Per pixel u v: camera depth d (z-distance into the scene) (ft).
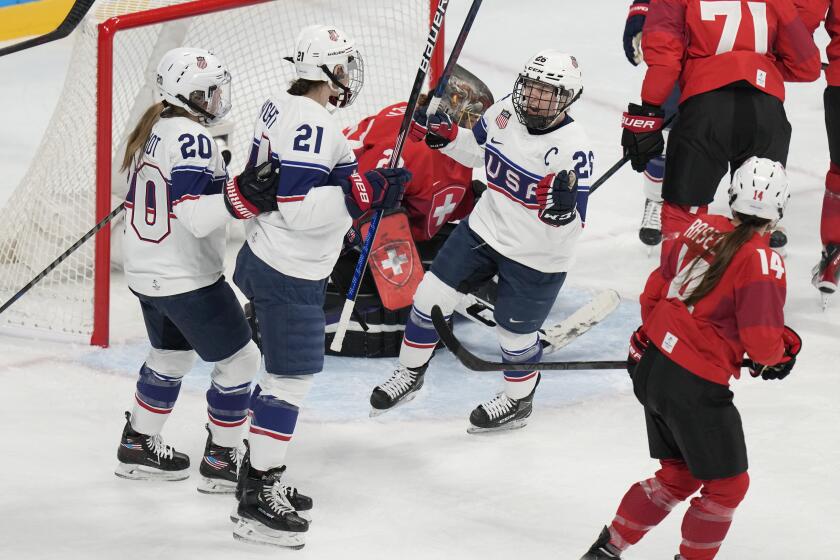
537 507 52.49
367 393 64.69
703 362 43.80
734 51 66.28
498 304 58.39
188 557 47.62
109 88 66.44
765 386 64.85
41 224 75.31
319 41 47.14
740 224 44.06
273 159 46.39
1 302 73.31
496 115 56.29
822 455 57.11
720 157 67.00
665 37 66.03
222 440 53.31
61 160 74.28
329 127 46.78
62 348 68.85
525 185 55.16
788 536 49.98
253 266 48.83
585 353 70.08
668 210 68.95
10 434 58.34
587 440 59.36
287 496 51.01
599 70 128.88
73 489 53.31
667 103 80.28
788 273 80.84
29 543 48.34
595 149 106.52
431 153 69.26
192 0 72.23
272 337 49.16
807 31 67.46
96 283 68.18
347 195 47.50
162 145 48.70
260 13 117.50
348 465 56.49
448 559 47.80
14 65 126.21
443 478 55.26
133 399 63.21
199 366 67.46
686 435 44.29
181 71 48.67
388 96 103.30
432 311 52.70
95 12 69.72
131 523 50.49
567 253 56.39
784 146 67.77
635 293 78.59
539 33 141.79
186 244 49.90
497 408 59.98
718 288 43.21
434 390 65.62
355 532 50.11
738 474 44.42
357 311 67.77
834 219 73.26
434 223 70.85
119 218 77.36
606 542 46.24
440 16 54.19
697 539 45.37
